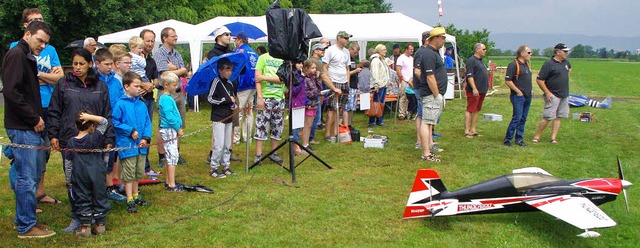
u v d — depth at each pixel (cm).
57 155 841
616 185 557
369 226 534
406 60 1241
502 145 958
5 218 544
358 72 1071
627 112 1473
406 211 537
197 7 3347
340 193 646
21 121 472
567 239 512
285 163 798
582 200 522
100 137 490
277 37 697
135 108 565
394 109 1381
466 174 746
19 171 479
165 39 782
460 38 2648
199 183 686
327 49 975
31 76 477
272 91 782
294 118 756
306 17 720
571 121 1268
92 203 493
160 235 502
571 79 3234
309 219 553
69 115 502
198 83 706
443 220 554
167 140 617
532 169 652
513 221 555
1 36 2209
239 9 3628
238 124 939
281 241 493
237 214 564
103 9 2311
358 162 815
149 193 636
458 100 1694
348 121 1071
